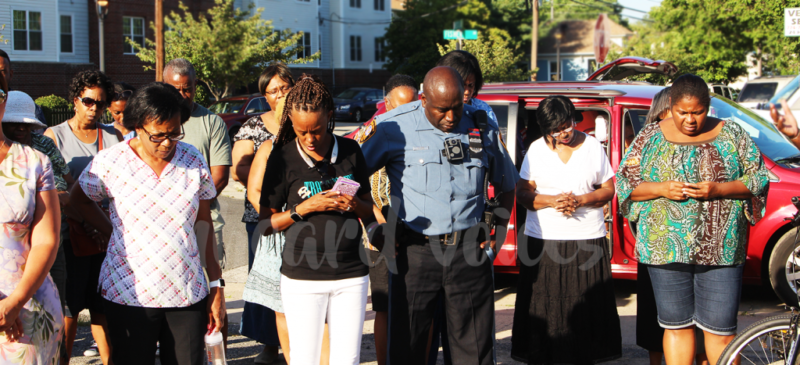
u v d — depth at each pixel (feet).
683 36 85.76
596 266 12.64
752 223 11.19
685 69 80.33
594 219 12.68
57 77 81.10
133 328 9.36
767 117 37.32
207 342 10.59
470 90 13.12
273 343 13.62
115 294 9.35
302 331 9.95
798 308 10.14
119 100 13.37
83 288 12.05
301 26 114.52
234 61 69.67
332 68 119.85
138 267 9.30
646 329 12.40
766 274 16.92
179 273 9.43
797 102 37.99
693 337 11.45
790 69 73.56
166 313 9.48
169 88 9.34
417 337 10.77
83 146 12.81
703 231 10.82
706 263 10.82
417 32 117.19
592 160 12.66
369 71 125.90
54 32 82.02
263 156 11.27
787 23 34.65
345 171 10.05
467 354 10.83
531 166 12.99
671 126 11.43
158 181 9.42
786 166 16.84
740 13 78.28
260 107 60.70
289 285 9.95
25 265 8.49
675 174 11.05
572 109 12.38
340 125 83.10
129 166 9.39
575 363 12.64
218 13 71.56
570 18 173.99
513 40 126.52
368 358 14.20
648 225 11.35
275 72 13.24
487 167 10.96
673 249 10.98
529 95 17.95
